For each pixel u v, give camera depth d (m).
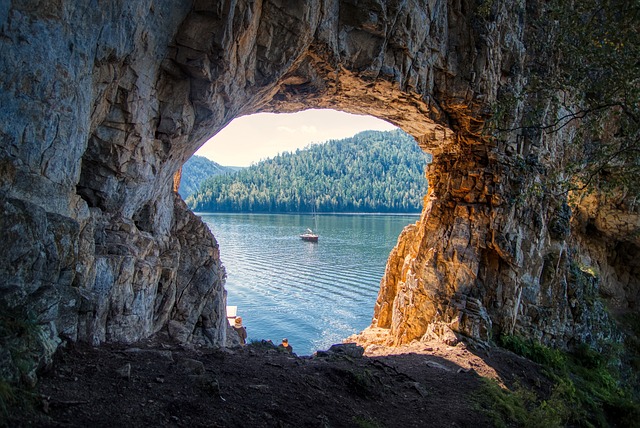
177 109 9.13
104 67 7.31
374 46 12.29
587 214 23.64
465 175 17.67
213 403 6.55
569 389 14.18
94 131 7.92
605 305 23.20
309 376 8.88
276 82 11.15
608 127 18.03
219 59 8.79
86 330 7.41
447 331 16.20
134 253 9.05
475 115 16.09
